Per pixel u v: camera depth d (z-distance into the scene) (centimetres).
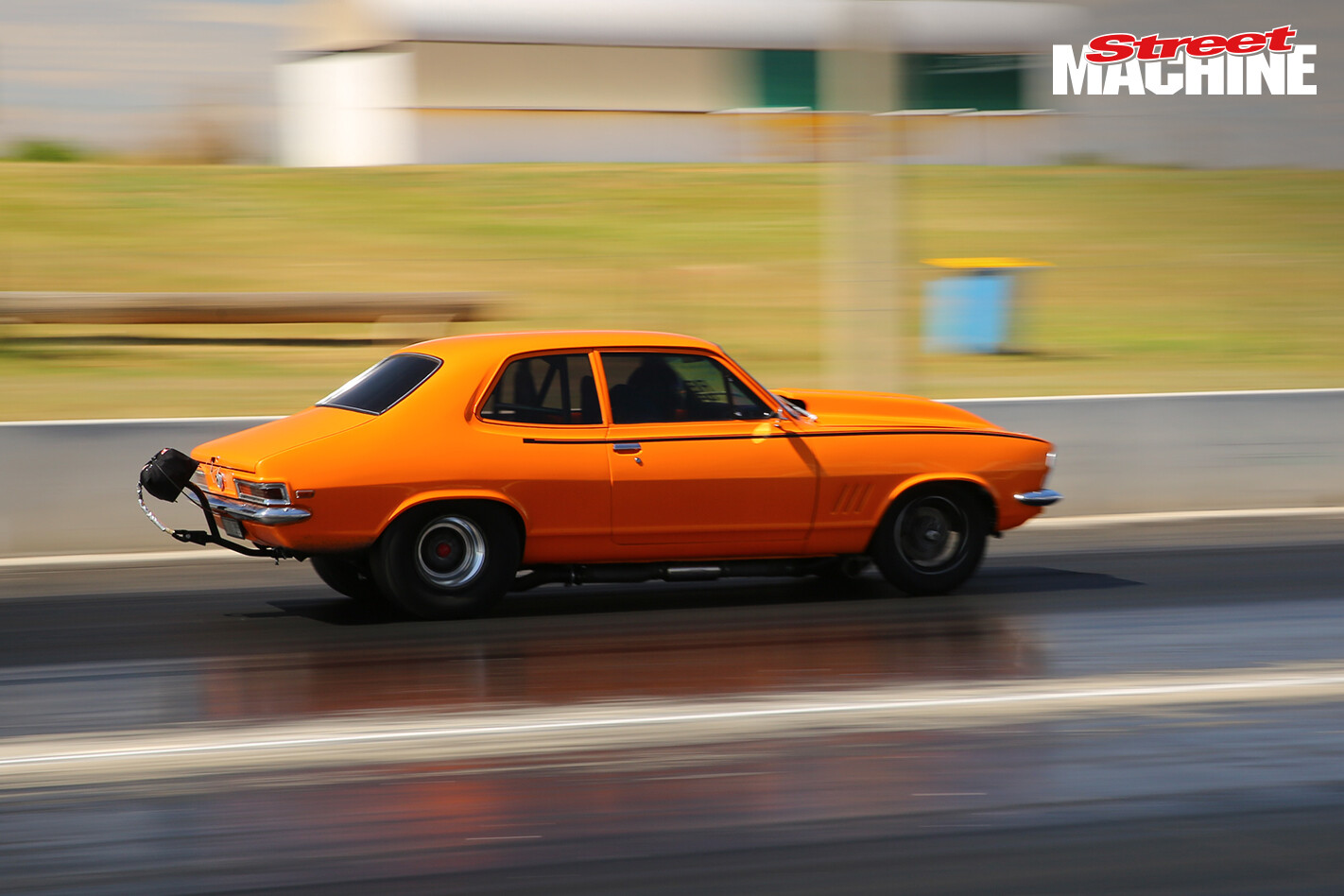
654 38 4619
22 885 702
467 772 862
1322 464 2006
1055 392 2617
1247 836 776
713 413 1305
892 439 1345
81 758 888
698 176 4609
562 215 4169
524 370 1266
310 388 2567
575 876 712
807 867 727
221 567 1548
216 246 3766
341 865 725
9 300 2641
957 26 5088
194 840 757
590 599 1380
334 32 4866
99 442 1620
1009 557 1638
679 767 873
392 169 4516
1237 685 1068
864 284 1978
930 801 820
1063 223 4525
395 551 1225
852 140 1970
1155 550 1677
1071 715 986
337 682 1059
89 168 4562
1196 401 1962
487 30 4466
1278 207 4981
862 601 1372
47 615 1301
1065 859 741
